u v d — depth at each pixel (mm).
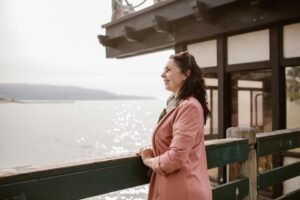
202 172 2008
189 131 1823
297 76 5906
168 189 1939
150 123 163875
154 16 6852
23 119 198625
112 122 169000
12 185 1498
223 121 6469
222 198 2789
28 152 62750
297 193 3920
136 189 24969
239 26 5789
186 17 6531
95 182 1853
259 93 8047
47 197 1628
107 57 9461
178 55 2086
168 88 2131
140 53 8609
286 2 5094
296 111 6059
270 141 3342
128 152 2162
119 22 8141
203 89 2039
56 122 169125
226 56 6449
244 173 3076
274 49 5602
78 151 63969
